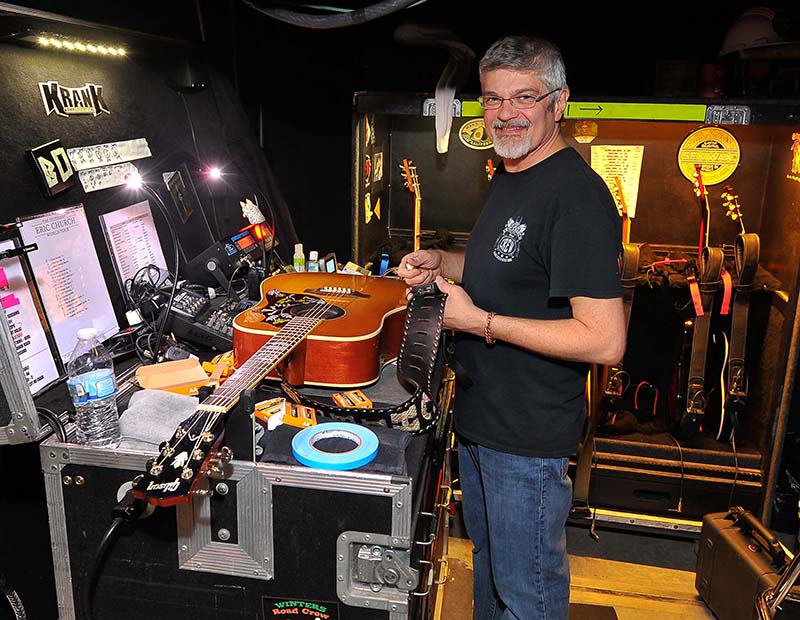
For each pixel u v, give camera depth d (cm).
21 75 183
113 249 211
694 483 270
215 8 268
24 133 183
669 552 279
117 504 144
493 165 307
